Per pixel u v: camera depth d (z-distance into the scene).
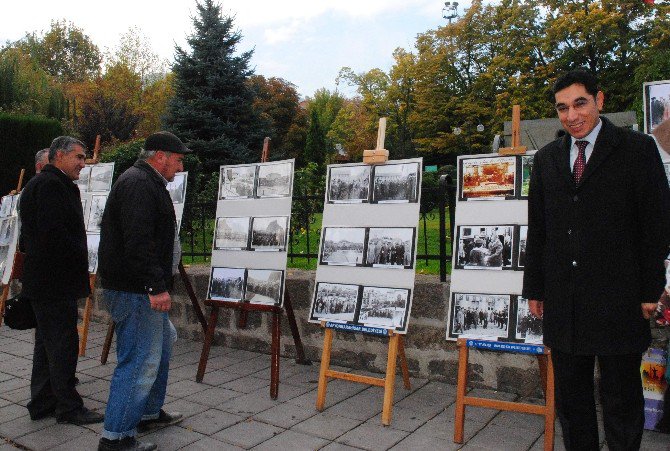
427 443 3.45
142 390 3.34
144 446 3.38
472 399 3.45
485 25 34.44
